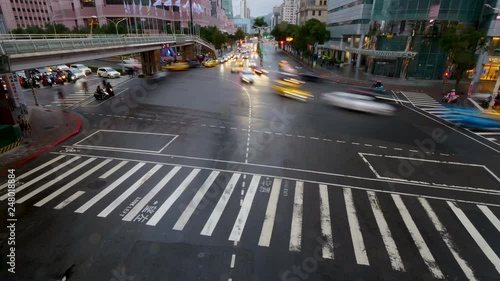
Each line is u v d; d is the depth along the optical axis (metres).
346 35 63.53
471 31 32.22
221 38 84.81
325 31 59.56
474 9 38.38
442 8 38.72
